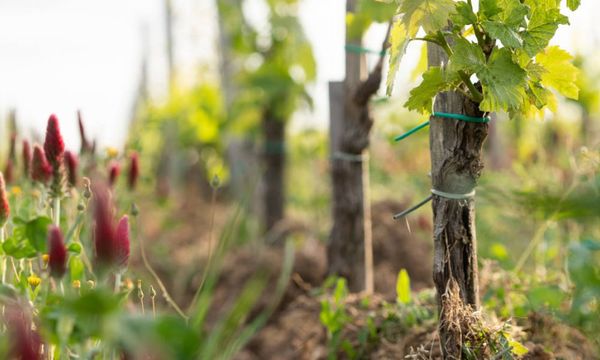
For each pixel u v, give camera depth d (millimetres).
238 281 5191
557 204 1721
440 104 2184
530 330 2734
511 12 1985
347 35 3861
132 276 3072
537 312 2770
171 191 10781
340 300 3275
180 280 5531
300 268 5152
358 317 3244
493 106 1992
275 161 6844
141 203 6895
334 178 3980
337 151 4152
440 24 2004
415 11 2014
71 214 3146
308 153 8688
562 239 3861
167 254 6410
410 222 5770
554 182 4098
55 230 1885
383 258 5246
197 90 10617
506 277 3109
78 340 1650
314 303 3920
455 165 2180
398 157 8578
